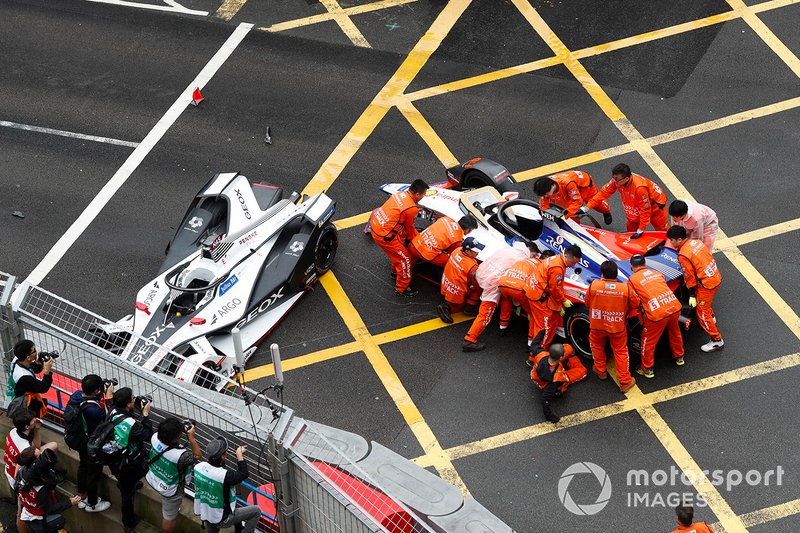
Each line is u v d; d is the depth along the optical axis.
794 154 23.84
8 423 17.69
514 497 17.56
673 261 19.20
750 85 25.70
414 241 20.72
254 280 20.42
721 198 22.95
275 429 14.27
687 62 26.47
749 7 27.84
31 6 29.59
